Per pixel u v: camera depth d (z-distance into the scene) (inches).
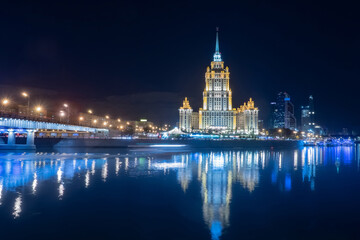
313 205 1087.6
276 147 7765.8
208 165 2438.5
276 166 2466.8
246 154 4330.7
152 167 2219.5
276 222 888.9
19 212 951.6
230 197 1200.8
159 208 1028.5
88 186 1395.2
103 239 743.7
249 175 1844.2
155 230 812.6
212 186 1434.5
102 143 5068.9
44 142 4665.4
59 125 4522.6
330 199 1182.9
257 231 812.6
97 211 983.0
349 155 4495.6
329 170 2224.4
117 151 4323.3
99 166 2213.3
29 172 1817.2
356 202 1136.8
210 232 802.8
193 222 880.9
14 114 3503.9
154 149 5113.2
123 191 1293.1
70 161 2578.7
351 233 803.4
